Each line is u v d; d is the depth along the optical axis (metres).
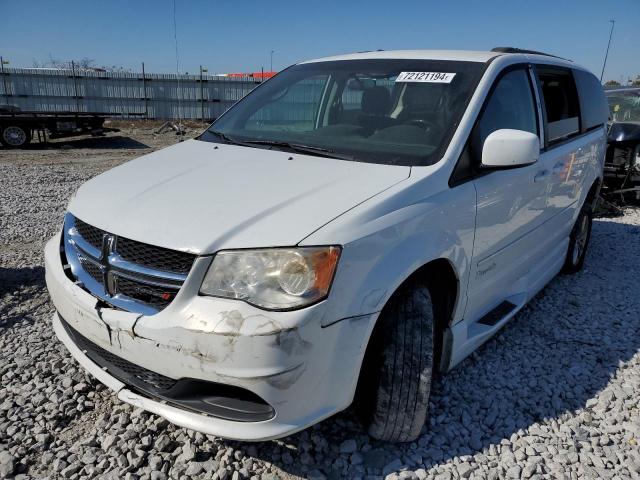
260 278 2.04
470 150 2.84
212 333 2.01
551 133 3.87
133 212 2.37
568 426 2.82
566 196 4.20
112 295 2.29
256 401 2.13
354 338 2.16
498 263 3.21
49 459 2.46
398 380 2.39
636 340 3.84
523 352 3.62
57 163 13.41
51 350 3.40
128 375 2.36
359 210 2.23
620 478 2.47
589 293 4.71
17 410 2.79
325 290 2.06
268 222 2.16
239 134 3.44
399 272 2.26
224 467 2.43
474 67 3.23
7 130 16.70
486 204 2.87
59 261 2.63
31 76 24.59
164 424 2.70
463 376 3.28
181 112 26.86
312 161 2.80
